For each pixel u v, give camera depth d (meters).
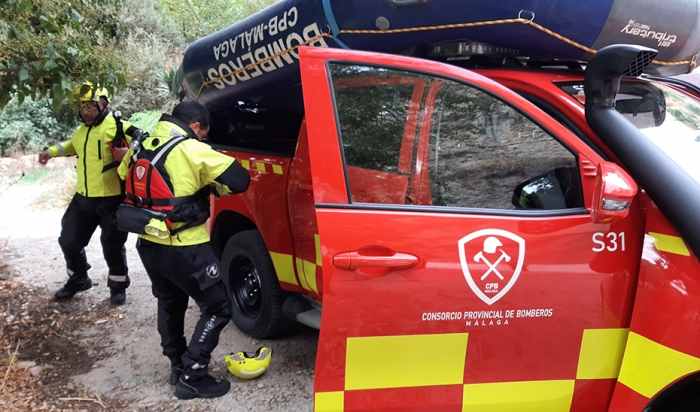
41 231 7.15
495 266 2.11
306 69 2.16
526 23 2.31
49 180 10.45
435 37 2.50
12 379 3.32
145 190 2.89
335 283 2.04
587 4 2.34
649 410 2.05
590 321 2.15
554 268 2.13
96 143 4.20
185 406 3.10
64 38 3.45
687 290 1.93
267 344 3.85
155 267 3.03
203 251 3.02
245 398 3.18
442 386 2.13
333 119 2.16
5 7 3.16
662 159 2.04
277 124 4.27
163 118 3.04
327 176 2.13
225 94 3.68
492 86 2.28
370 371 2.09
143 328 4.16
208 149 2.93
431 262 2.08
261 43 3.01
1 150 12.98
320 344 2.04
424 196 2.29
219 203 3.96
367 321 2.06
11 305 4.53
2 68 3.33
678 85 3.12
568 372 2.17
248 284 3.95
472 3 2.30
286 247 3.29
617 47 2.09
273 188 3.34
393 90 2.25
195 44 3.68
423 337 2.09
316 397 2.07
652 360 2.02
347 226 2.07
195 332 3.13
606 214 2.02
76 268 4.55
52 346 3.83
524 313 2.13
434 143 2.30
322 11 2.62
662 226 2.05
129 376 3.44
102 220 4.30
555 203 2.23
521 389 2.16
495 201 2.27
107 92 3.94
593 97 2.21
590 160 2.17
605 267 2.14
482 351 2.12
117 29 4.15
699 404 2.09
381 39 2.57
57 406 3.07
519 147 2.28
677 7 2.57
